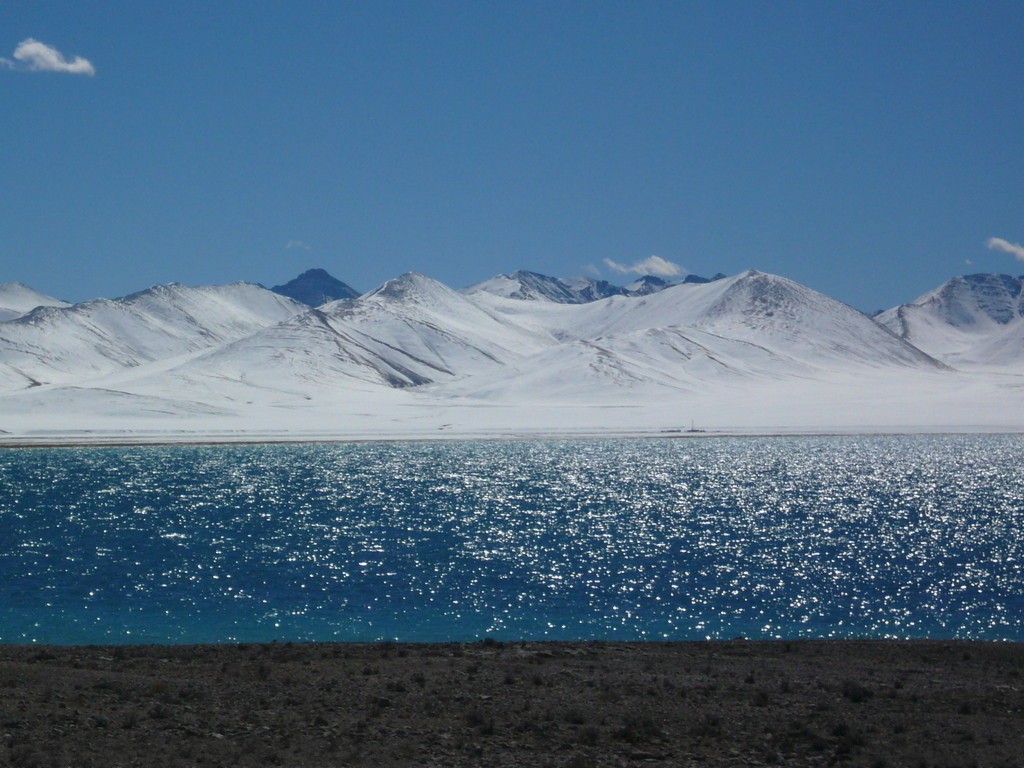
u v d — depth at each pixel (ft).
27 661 127.85
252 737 94.27
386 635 169.68
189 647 140.26
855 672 126.21
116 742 91.20
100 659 129.90
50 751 87.51
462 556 254.06
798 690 115.44
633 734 96.94
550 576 226.17
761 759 91.56
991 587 215.31
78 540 281.13
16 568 234.99
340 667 124.98
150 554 256.11
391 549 265.34
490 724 99.14
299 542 277.85
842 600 201.46
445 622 180.14
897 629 177.06
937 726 101.50
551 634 171.22
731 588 213.25
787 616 186.80
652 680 119.44
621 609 192.03
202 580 220.43
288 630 173.37
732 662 132.05
